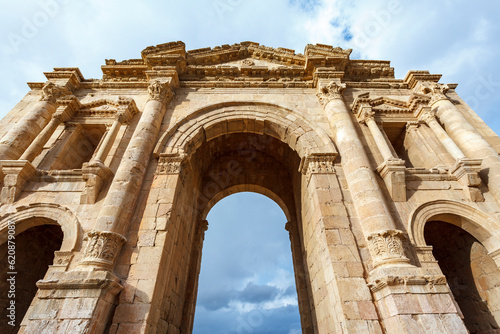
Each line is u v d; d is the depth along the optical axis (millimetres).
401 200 9641
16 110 13523
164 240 8617
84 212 9344
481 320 10383
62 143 12500
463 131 11508
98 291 6812
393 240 7957
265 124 13133
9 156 10625
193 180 14328
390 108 13648
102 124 13266
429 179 10344
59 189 10086
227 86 14805
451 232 11773
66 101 13156
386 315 6836
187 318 12000
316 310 10953
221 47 16812
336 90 13430
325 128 12500
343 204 9539
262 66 15438
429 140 12195
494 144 11750
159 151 11367
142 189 10047
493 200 9586
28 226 9562
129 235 8711
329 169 10633
